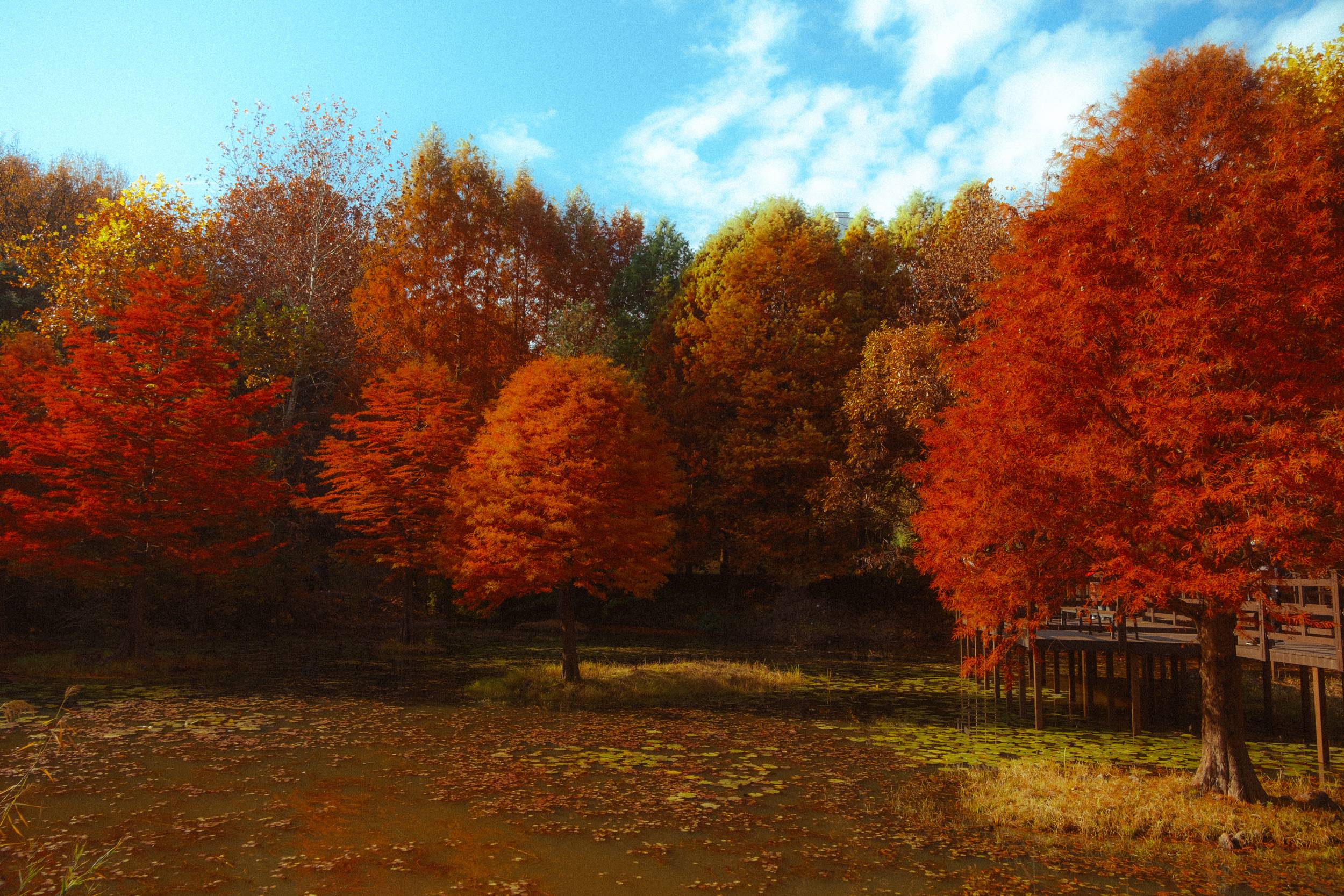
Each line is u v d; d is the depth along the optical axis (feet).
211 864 27.43
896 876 27.89
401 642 98.89
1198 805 34.47
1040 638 56.70
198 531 97.66
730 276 125.80
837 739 51.55
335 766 41.39
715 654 101.30
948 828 33.35
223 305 121.19
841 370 119.75
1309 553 29.58
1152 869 28.73
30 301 119.14
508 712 58.80
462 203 146.92
